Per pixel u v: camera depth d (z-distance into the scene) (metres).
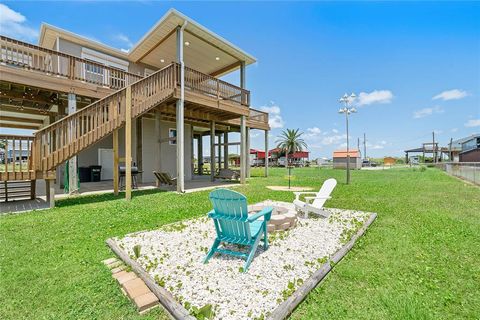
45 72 6.62
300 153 42.31
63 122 5.71
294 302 1.99
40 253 3.02
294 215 4.28
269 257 2.96
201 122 13.20
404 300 2.07
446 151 40.88
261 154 44.47
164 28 8.60
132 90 6.94
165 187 9.36
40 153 5.38
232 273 2.54
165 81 7.76
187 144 13.47
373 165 41.47
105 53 10.34
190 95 8.48
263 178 14.34
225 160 15.92
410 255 3.04
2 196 6.73
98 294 2.18
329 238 3.65
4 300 2.07
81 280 2.40
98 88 7.69
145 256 2.93
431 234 3.85
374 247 3.32
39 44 9.98
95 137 6.25
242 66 11.55
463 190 9.21
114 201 6.27
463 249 3.23
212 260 2.88
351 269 2.65
